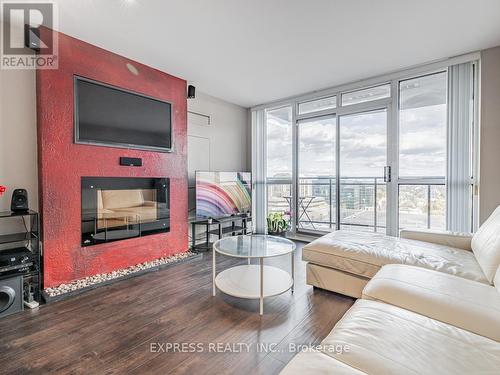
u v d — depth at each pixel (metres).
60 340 1.66
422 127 3.30
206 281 2.62
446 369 0.84
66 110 2.40
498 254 1.55
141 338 1.68
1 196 2.23
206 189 3.72
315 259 2.33
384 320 1.12
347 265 2.14
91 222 2.59
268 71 3.28
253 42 2.58
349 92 3.80
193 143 3.99
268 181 4.82
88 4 1.99
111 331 1.76
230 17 2.17
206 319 1.91
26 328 1.79
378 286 1.44
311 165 4.30
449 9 2.09
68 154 2.42
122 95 2.81
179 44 2.60
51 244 2.33
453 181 2.97
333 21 2.24
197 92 4.04
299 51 2.77
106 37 2.46
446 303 1.25
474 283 1.47
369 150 3.70
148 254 3.08
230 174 4.11
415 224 3.39
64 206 2.40
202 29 2.35
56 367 1.42
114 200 2.78
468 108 2.88
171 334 1.73
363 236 2.60
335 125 3.97
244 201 4.35
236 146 4.73
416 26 2.32
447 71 3.00
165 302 2.17
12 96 2.28
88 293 2.33
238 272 2.49
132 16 2.15
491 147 2.70
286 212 4.63
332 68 3.20
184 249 3.50
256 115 4.79
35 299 2.15
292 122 4.41
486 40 2.56
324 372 0.83
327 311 2.02
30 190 2.37
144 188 3.03
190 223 3.85
